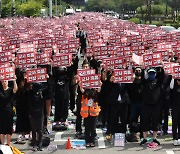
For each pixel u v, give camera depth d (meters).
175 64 13.38
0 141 12.91
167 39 24.33
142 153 12.78
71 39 23.53
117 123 13.70
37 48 20.09
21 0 90.62
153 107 13.23
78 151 13.05
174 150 13.07
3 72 12.52
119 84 13.52
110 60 14.50
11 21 52.28
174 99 13.41
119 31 33.44
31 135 14.19
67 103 15.66
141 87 13.93
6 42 22.95
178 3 95.56
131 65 14.30
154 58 13.27
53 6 125.75
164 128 14.68
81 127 14.77
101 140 14.15
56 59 15.56
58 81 15.48
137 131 14.05
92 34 29.33
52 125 15.90
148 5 96.31
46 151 13.05
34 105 12.94
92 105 13.23
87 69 13.04
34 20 57.09
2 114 12.62
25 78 13.45
